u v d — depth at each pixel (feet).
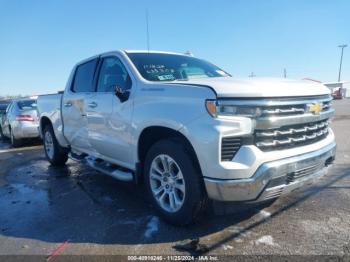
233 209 11.41
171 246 9.96
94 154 16.28
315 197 13.35
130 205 13.64
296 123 10.18
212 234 10.57
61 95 18.84
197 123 9.75
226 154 9.45
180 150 10.43
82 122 16.35
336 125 37.32
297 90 10.29
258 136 9.58
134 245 10.14
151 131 11.95
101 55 15.49
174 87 10.73
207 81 10.64
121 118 12.96
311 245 9.60
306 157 10.24
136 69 13.10
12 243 10.73
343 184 14.83
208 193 9.81
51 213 13.26
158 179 11.73
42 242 10.70
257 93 9.41
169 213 11.22
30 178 19.44
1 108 47.01
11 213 13.53
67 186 17.12
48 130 21.79
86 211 13.23
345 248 9.36
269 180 9.46
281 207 12.44
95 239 10.69
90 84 16.08
